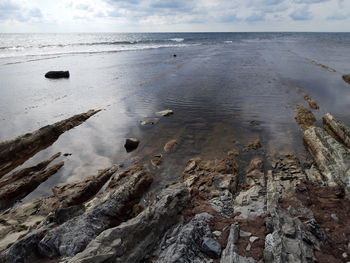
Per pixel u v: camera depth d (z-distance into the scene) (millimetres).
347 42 130750
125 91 33312
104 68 48562
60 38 157625
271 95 30656
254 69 47562
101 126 22812
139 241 8375
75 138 20625
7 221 11438
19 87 34094
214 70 46875
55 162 17125
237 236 8602
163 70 46812
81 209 10812
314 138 17594
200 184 13891
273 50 84125
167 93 32219
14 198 13602
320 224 9023
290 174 14648
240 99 29344
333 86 34750
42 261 8086
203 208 11070
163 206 9914
